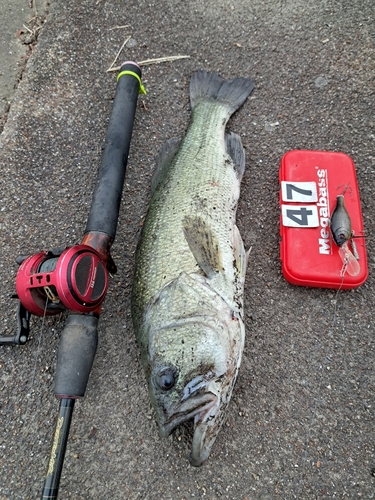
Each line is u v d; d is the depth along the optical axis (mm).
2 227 591
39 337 535
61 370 426
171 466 482
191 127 611
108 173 523
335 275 518
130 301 546
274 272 553
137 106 653
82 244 467
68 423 413
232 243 535
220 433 492
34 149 633
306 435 490
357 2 690
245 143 625
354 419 494
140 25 705
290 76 657
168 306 462
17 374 525
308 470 477
